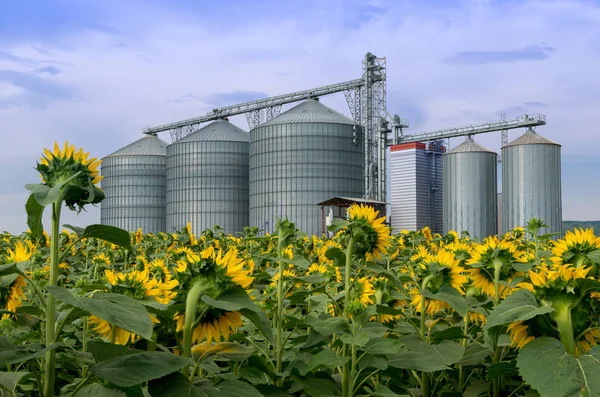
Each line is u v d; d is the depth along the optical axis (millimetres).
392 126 140625
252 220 135000
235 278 3678
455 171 134875
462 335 5461
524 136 132000
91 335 6262
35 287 3186
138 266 7246
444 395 5336
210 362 4336
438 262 6047
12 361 2863
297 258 5668
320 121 128375
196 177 144250
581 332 3803
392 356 4672
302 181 127375
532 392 5090
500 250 6129
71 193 3330
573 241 5492
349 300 5035
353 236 5285
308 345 4812
